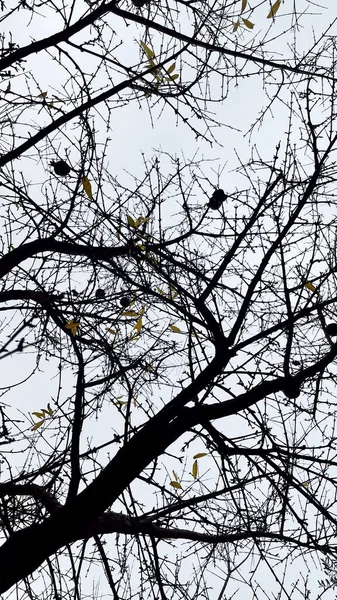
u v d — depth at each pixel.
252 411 4.18
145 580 4.20
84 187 4.43
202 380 4.06
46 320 4.53
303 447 4.12
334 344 4.22
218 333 4.14
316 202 4.44
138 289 4.36
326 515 3.99
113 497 3.84
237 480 4.19
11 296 4.90
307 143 4.43
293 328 4.34
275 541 4.42
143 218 4.80
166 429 4.00
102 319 4.67
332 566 4.50
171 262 4.45
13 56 4.36
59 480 4.68
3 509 4.31
